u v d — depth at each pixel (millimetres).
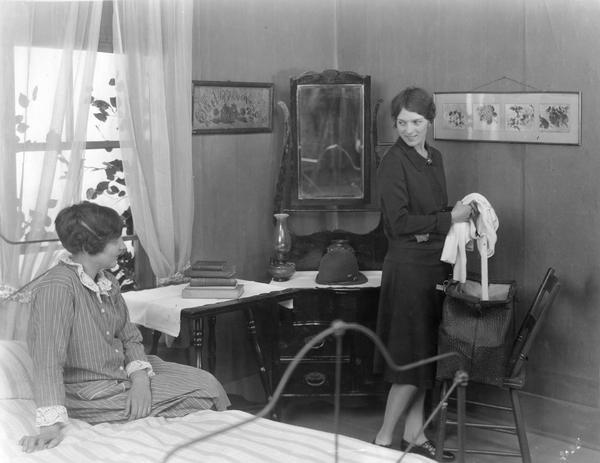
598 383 4496
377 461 2535
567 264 4570
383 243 5285
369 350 4926
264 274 5379
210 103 4910
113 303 3346
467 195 4543
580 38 4406
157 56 4363
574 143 4473
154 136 4410
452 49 5000
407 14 5215
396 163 4227
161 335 4637
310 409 5188
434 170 4328
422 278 4227
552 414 4680
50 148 3766
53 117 3770
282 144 5402
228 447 2715
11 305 3656
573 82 4457
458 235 4180
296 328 4906
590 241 4457
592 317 4484
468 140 4953
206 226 4996
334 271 4918
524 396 4801
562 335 4621
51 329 3014
